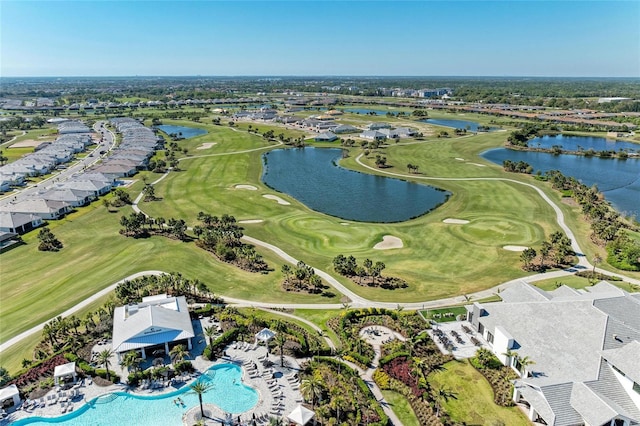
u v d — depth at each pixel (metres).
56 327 63.19
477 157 195.50
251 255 89.38
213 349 61.25
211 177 164.12
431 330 67.00
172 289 78.81
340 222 115.88
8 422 49.44
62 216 121.38
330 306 74.31
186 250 96.38
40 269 87.44
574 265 88.94
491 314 63.84
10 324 68.38
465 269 87.94
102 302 74.38
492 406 51.97
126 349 57.44
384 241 102.81
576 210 122.31
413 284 82.00
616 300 62.41
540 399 49.19
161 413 50.66
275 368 58.19
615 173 171.75
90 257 93.00
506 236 104.12
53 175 170.25
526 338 58.25
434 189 148.50
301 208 128.12
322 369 57.94
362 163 185.88
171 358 59.75
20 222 108.69
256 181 158.88
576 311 59.59
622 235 97.62
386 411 51.22
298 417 47.47
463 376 57.12
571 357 53.91
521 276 84.50
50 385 54.62
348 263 85.19
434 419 49.66
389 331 67.38
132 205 131.50
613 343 54.00
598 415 45.88
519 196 135.50
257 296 77.44
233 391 54.12
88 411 51.06
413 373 56.94
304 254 95.56
